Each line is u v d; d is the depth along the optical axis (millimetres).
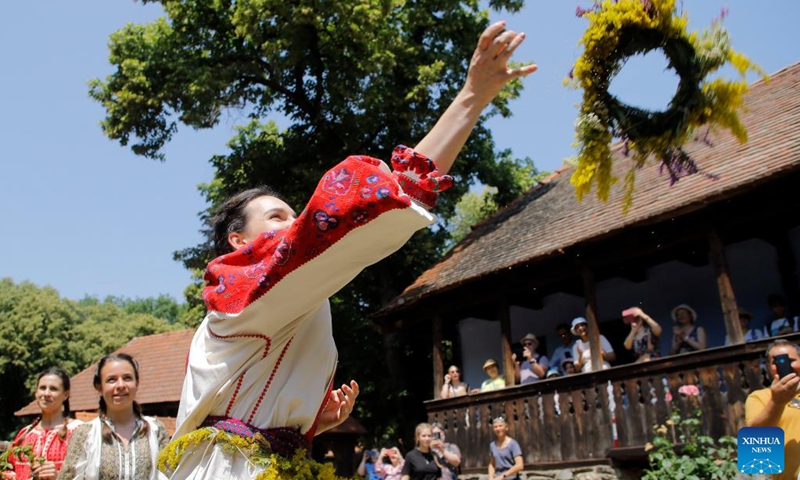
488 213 26141
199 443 1697
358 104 20750
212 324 1751
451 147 1769
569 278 13969
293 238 1548
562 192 17469
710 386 10289
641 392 11242
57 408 5125
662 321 14031
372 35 19469
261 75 21219
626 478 11469
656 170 13320
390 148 22172
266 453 1688
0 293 41156
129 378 4148
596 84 3330
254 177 21828
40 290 42875
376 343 23078
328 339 1876
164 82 20500
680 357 10703
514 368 14281
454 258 17812
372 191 1500
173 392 24453
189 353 1871
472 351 17750
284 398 1732
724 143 12484
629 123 3328
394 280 23391
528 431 13070
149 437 4102
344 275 1583
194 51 21078
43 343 40250
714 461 6395
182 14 21000
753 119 12914
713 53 3178
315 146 22453
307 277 1562
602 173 3359
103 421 4066
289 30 19078
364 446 21859
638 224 11500
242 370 1730
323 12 18781
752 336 10914
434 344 16109
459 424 14531
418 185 1657
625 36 3262
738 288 12898
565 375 13039
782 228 12086
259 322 1661
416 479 8961
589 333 12562
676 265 14000
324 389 1839
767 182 10086
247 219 1985
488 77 1806
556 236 13875
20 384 39781
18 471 4625
